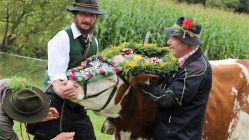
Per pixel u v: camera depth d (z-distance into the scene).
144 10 14.62
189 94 4.54
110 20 14.34
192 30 4.59
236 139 5.79
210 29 15.55
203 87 4.65
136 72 4.50
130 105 4.75
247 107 5.75
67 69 4.86
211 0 25.81
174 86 4.55
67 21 13.38
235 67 5.81
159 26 14.72
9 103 3.88
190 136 4.65
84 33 4.87
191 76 4.55
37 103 3.90
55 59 4.79
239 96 5.73
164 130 4.68
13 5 12.90
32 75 11.88
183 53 4.67
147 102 4.84
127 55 4.70
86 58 4.92
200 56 4.68
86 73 4.40
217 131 5.55
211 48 15.62
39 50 13.92
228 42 15.91
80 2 4.80
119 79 4.57
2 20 13.28
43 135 4.91
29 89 3.91
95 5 4.83
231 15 17.22
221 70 5.73
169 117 4.66
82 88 4.40
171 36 4.63
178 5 15.95
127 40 14.58
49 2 13.05
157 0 15.04
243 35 16.20
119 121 4.84
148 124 4.89
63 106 4.84
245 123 5.77
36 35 13.56
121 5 14.45
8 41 13.54
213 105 5.47
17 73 11.82
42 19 13.26
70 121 4.95
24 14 13.18
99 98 4.49
